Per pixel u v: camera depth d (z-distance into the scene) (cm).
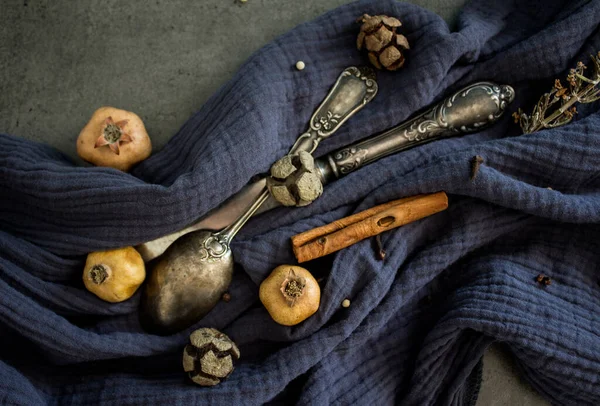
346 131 50
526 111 52
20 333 45
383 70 51
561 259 50
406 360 50
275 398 49
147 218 46
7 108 51
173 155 50
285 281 46
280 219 49
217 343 45
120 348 46
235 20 53
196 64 52
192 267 47
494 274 49
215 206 47
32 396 44
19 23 52
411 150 50
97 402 45
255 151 47
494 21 52
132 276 46
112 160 48
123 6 52
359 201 49
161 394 45
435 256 49
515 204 48
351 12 50
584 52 50
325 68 50
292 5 53
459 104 50
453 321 47
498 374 52
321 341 47
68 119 51
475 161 47
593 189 50
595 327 48
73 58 52
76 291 47
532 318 47
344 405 48
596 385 47
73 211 46
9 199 48
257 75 48
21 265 47
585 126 48
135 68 52
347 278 47
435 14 50
